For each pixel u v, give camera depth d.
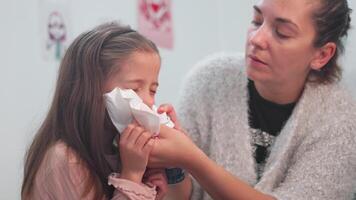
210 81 1.18
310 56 1.04
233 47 2.51
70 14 2.08
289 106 1.12
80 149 0.93
